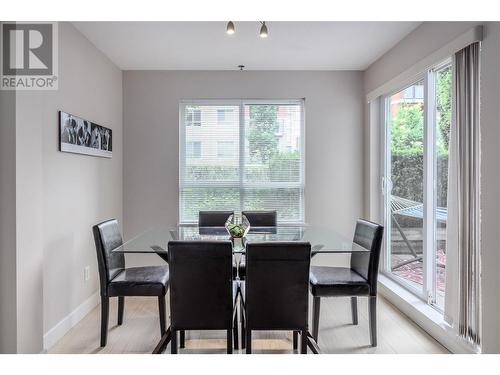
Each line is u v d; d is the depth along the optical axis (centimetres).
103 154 344
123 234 405
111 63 371
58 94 262
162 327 248
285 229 313
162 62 377
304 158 413
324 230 305
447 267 244
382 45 332
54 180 257
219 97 407
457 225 233
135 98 404
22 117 211
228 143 414
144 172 406
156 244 243
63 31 269
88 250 313
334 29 296
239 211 414
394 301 326
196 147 414
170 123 406
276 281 203
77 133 288
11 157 205
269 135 416
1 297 206
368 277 249
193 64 384
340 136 411
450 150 240
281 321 207
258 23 283
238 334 258
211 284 204
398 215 352
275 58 367
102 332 245
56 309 259
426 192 291
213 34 305
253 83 407
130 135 404
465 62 225
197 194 414
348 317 302
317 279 254
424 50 280
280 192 417
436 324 253
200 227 331
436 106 285
